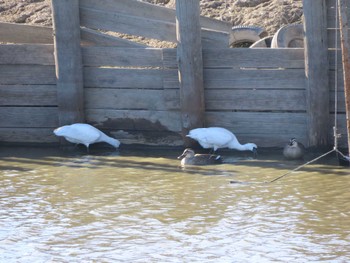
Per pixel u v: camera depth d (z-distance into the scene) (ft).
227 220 44.16
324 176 51.90
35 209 46.70
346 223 43.24
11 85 61.67
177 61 58.08
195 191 49.44
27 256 39.75
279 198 47.67
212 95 58.85
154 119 59.93
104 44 60.75
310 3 55.72
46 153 59.82
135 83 59.82
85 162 57.00
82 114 60.75
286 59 57.36
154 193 49.32
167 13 60.90
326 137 56.95
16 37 63.77
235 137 57.77
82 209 46.57
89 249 40.50
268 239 41.27
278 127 58.23
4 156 59.16
